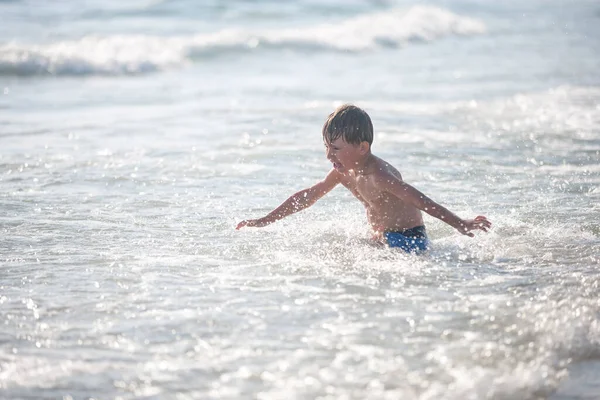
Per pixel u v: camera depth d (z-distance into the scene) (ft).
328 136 52.44
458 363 33.55
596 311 38.93
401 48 202.39
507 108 108.47
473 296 41.52
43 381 32.17
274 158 78.54
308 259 48.24
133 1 257.96
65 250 50.14
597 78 138.82
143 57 166.30
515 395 30.96
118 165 75.25
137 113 107.65
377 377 32.27
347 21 230.48
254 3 261.44
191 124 98.02
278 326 37.63
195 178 70.64
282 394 30.91
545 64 161.17
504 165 75.15
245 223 54.08
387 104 113.80
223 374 32.71
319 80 144.56
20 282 43.98
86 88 135.44
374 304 40.47
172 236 53.42
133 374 32.78
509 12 298.35
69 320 38.50
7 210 59.77
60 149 82.84
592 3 329.31
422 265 47.03
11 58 150.51
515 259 48.06
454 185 67.67
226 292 42.37
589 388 31.63
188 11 244.42
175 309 39.88
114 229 55.06
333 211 60.39
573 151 81.10
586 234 53.16
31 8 238.27
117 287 43.21
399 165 75.15
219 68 164.14
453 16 252.42
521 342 35.60
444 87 132.05
